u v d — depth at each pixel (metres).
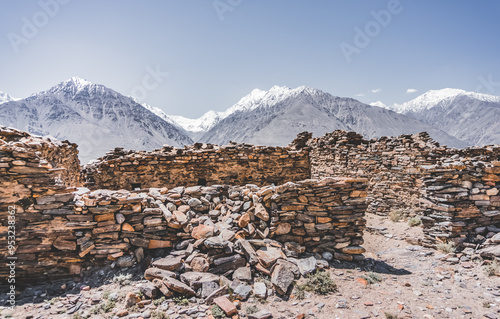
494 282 6.35
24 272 6.16
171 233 7.11
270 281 6.15
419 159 11.77
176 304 5.38
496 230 8.23
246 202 8.27
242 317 5.11
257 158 18.25
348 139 17.09
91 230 6.59
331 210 7.82
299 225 7.73
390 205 13.18
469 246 8.01
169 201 8.02
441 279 6.73
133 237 6.80
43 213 6.33
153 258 6.66
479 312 5.33
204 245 6.84
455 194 8.45
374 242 10.26
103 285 5.98
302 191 7.78
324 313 5.29
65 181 11.88
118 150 16.77
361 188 8.02
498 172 8.50
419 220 11.13
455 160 8.84
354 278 6.70
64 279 6.27
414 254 8.50
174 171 16.84
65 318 4.94
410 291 6.16
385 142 14.15
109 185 16.19
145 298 5.53
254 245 7.14
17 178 6.20
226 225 7.68
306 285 6.13
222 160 17.47
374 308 5.48
